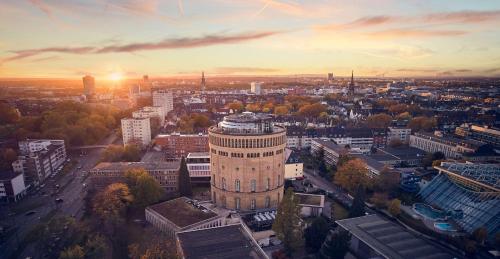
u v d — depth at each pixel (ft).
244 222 498.28
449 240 459.32
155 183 567.18
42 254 428.15
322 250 423.23
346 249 404.77
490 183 543.39
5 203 609.42
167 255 367.45
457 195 563.48
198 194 640.17
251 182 540.11
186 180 603.26
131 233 487.61
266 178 546.26
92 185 630.33
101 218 493.77
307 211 543.80
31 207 591.78
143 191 552.41
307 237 448.65
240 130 547.90
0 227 513.86
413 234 426.92
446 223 505.66
